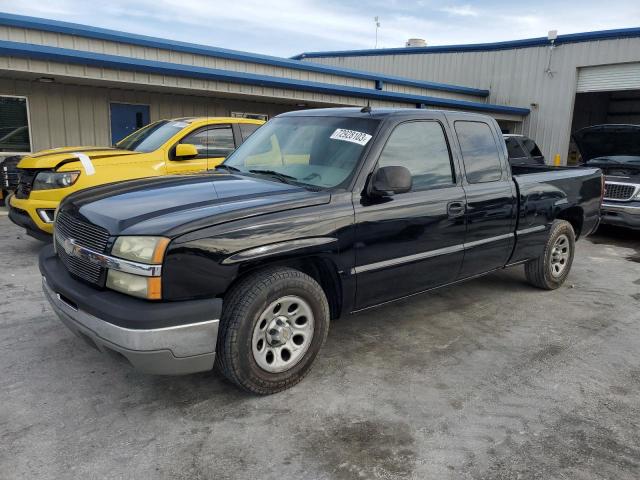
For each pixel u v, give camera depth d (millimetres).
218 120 7410
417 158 3980
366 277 3607
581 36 18203
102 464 2588
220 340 3021
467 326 4566
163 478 2502
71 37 10914
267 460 2652
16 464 2566
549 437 2922
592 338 4371
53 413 3025
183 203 3150
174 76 11250
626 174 8711
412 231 3826
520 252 5000
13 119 10773
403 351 4004
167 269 2742
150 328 2697
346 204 3447
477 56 21141
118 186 3633
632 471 2648
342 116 4074
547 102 19453
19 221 6305
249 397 3258
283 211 3184
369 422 3016
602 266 6973
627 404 3311
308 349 3379
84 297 2896
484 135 4641
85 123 11609
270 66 14352
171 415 3041
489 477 2572
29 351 3809
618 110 26078
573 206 5594
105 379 3432
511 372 3703
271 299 3105
